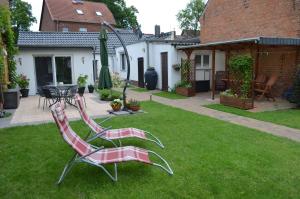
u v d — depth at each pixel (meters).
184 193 3.69
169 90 15.39
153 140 5.73
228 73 13.90
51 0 39.25
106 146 5.72
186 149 5.40
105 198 3.59
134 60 19.30
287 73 11.90
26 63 14.75
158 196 3.62
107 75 11.12
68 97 10.43
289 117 8.31
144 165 4.60
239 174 4.23
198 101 11.84
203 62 15.38
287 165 4.56
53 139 6.14
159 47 16.14
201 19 17.88
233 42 10.07
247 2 14.05
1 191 3.80
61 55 15.37
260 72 13.16
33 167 4.59
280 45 10.70
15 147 5.60
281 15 12.10
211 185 3.89
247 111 9.32
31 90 14.97
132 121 7.85
